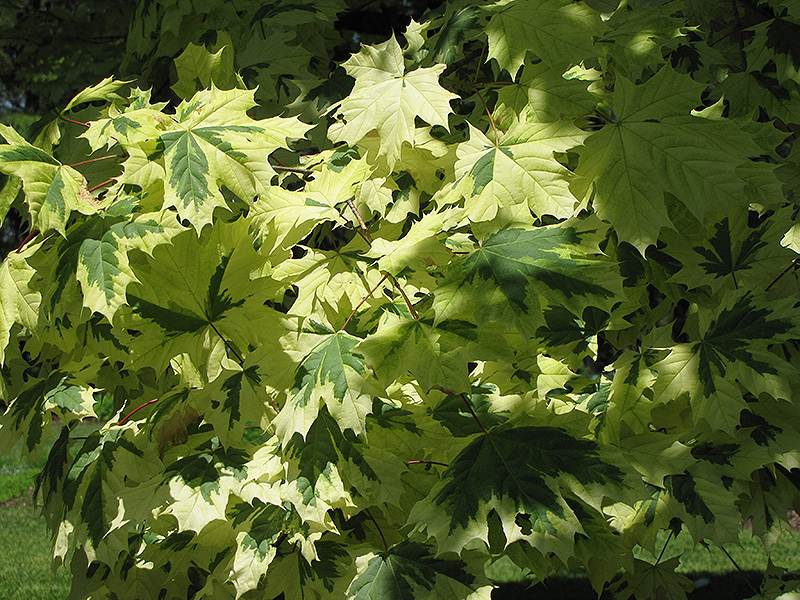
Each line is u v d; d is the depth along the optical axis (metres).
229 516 0.84
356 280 0.84
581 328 0.95
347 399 0.73
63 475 0.93
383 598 0.76
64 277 0.76
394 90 0.86
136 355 0.79
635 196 0.83
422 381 0.72
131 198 0.79
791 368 0.83
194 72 0.99
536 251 0.76
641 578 1.11
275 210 0.82
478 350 0.73
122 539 0.84
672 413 0.95
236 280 0.80
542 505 0.72
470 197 0.82
